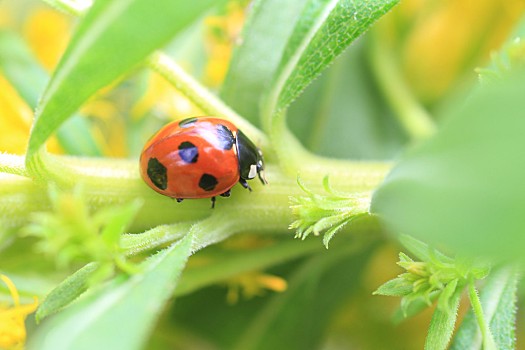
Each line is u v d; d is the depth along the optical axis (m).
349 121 0.11
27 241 0.09
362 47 0.11
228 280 0.10
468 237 0.06
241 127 0.09
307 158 0.09
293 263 0.10
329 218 0.08
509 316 0.08
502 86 0.06
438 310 0.08
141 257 0.09
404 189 0.07
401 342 0.11
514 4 0.11
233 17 0.10
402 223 0.07
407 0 0.11
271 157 0.09
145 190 0.09
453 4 0.11
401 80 0.11
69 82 0.07
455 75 0.11
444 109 0.11
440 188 0.06
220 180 0.08
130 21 0.07
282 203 0.09
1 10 0.11
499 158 0.06
